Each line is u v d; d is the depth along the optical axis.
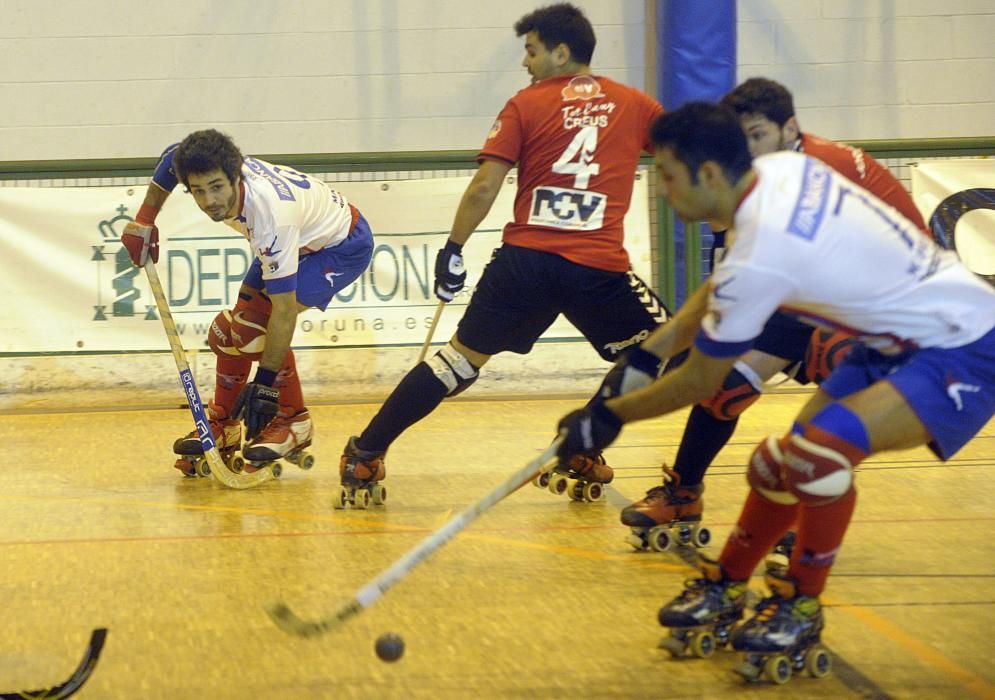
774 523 9.25
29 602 10.97
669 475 12.89
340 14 27.14
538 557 12.48
